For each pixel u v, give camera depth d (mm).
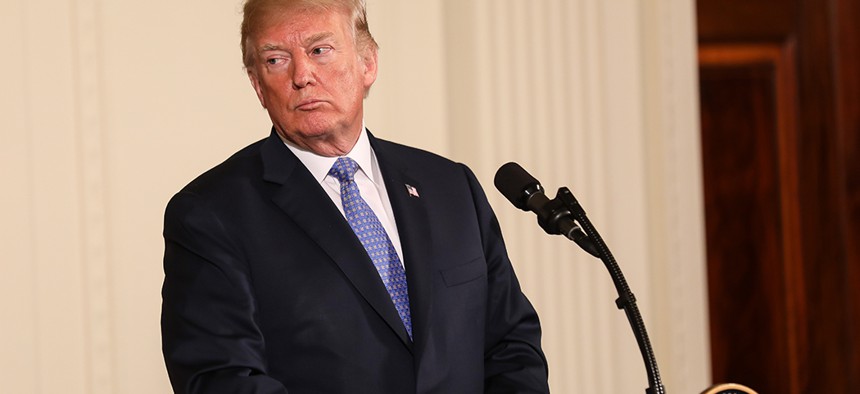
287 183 5113
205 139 8234
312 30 4953
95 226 7758
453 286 5207
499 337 5449
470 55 9250
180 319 4844
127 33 7965
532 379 5266
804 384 12156
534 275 9109
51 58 7656
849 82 12172
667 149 9562
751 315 12102
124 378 7820
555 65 9258
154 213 7984
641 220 9359
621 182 9305
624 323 9297
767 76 12180
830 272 12148
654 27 9562
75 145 7711
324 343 4867
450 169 5656
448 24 9352
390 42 9156
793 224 12156
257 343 4801
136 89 7977
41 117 7605
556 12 9281
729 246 12078
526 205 4977
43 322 7551
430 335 5027
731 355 12094
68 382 7617
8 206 7469
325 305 4902
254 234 4973
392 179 5355
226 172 5168
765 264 12117
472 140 9219
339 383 4852
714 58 12102
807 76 12172
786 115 12156
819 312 12156
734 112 12117
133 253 7891
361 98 5164
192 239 4922
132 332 7859
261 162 5195
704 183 12070
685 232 9648
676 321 9531
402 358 4953
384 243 5148
